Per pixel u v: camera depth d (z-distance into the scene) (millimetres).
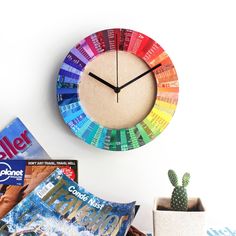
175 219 1213
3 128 1429
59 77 1381
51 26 1403
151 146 1442
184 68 1423
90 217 1298
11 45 1405
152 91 1398
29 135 1426
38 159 1420
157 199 1333
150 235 1402
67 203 1320
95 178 1452
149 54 1381
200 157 1445
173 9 1406
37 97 1425
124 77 1393
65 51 1412
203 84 1426
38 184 1391
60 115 1428
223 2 1404
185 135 1439
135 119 1404
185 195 1257
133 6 1403
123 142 1396
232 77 1424
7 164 1396
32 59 1412
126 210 1305
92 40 1373
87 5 1399
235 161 1446
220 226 1459
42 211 1298
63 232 1267
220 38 1414
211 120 1436
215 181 1451
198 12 1408
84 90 1390
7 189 1380
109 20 1406
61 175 1365
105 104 1395
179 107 1432
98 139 1396
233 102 1431
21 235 1250
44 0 1395
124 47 1377
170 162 1448
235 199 1456
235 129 1438
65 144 1440
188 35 1414
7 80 1417
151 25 1410
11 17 1396
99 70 1389
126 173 1452
